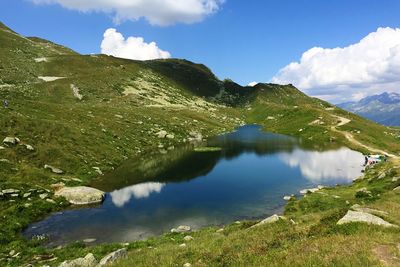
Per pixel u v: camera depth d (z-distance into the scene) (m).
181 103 195.38
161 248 24.64
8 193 43.84
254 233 23.47
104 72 198.12
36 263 27.53
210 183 60.25
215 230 33.69
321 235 19.92
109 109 119.56
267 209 45.75
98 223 40.41
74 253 29.45
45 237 35.66
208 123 155.38
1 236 33.97
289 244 18.88
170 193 53.84
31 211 42.12
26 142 61.00
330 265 14.57
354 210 24.69
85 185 55.66
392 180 45.94
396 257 14.97
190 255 20.52
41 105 91.69
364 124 138.50
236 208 46.31
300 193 52.94
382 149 97.75
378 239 17.23
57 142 66.88
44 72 174.00
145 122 117.50
